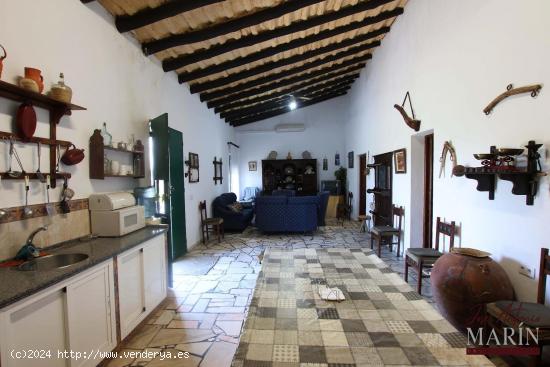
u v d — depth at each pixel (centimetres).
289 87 695
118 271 219
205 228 602
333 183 880
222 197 689
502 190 239
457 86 302
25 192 200
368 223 651
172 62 414
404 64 441
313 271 204
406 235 436
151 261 272
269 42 426
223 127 783
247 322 135
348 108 867
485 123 259
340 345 116
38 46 210
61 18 231
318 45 503
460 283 219
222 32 345
